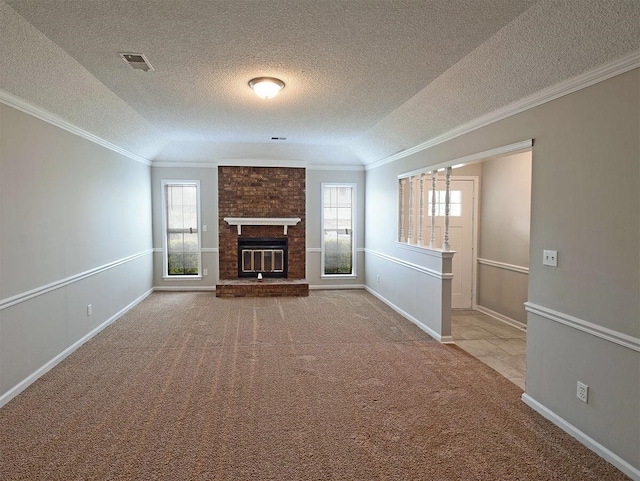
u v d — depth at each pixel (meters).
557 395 2.71
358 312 5.73
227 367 3.66
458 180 5.86
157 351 4.06
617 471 2.23
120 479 2.12
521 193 5.03
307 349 4.16
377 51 2.88
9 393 2.99
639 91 2.11
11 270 3.04
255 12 2.33
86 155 4.38
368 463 2.28
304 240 7.31
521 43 2.55
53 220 3.67
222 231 7.14
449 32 2.58
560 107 2.66
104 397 3.05
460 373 3.58
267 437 2.53
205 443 2.46
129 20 2.42
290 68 3.23
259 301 6.38
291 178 7.22
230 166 7.07
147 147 6.08
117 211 5.32
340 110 4.50
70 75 3.23
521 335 4.74
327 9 2.30
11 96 3.00
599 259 2.37
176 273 7.28
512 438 2.55
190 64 3.14
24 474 2.15
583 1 2.04
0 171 2.92
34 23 2.43
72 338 4.04
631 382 2.19
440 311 4.45
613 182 2.27
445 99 3.71
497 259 5.52
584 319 2.48
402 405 2.97
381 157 6.36
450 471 2.22
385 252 6.34
